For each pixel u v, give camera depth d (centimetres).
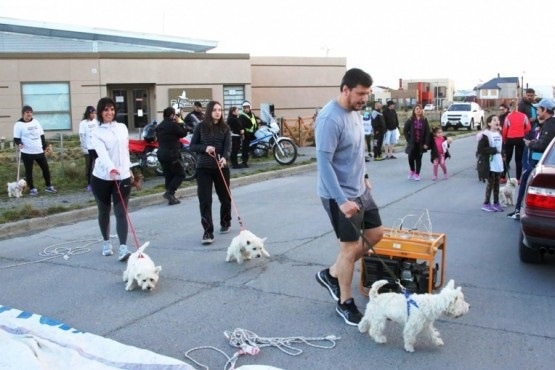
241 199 1184
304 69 3083
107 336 497
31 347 428
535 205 613
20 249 817
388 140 1903
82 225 977
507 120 1223
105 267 712
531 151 877
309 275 652
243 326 512
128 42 2983
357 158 493
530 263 680
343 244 500
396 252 537
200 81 2731
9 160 1739
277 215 998
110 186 730
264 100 3028
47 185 1252
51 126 2559
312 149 2205
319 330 498
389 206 1052
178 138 1139
